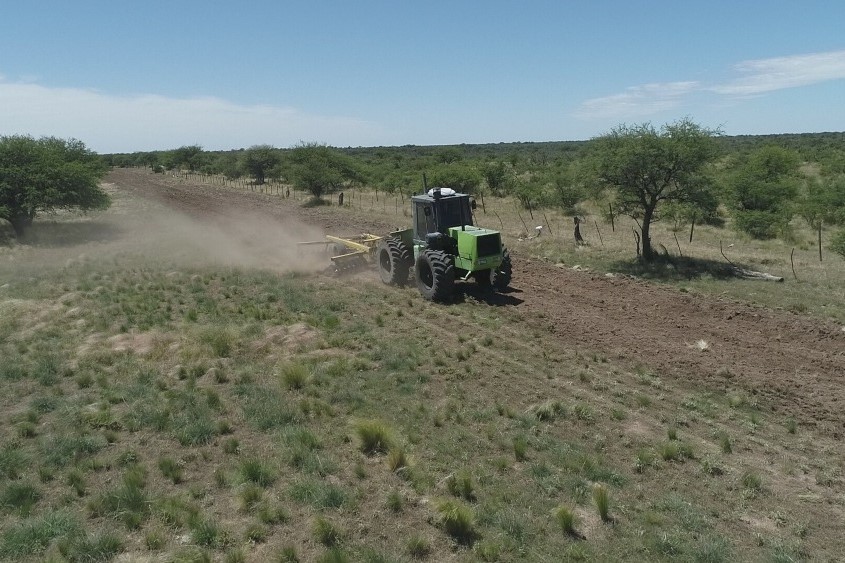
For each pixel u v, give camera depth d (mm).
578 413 9562
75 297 16734
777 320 13953
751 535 6715
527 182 43156
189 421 9352
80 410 9719
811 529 6816
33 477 7930
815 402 9953
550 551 6375
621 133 20297
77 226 32312
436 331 13641
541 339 13023
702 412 9727
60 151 33844
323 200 41844
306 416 9570
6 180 27750
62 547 6348
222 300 16703
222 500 7348
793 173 36812
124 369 11594
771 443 8766
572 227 28531
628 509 7141
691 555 6277
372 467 8070
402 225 29172
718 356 11984
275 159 62094
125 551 6371
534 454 8445
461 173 43469
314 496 7238
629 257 20641
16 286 18297
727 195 29281
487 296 16328
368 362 11719
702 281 17344
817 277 17594
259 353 12461
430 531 6695
